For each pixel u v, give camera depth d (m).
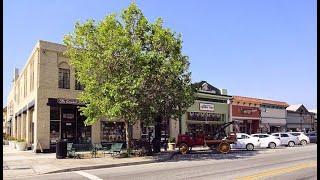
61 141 26.55
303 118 72.31
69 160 25.09
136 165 23.30
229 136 34.50
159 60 26.31
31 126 35.88
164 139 38.16
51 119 32.19
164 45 27.70
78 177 17.64
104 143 34.94
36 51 32.59
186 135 32.66
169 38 27.55
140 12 27.77
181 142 32.44
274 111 63.44
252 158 27.00
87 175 18.41
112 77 26.50
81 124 33.88
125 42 25.91
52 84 32.34
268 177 16.11
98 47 27.03
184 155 30.86
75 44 27.80
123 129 36.78
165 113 28.42
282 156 28.67
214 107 49.44
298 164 21.88
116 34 26.39
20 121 44.50
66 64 33.38
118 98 25.42
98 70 26.83
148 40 27.77
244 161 24.50
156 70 26.31
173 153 31.39
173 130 42.25
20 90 44.94
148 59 26.05
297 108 70.81
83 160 25.06
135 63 26.12
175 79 27.53
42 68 31.91
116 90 25.44
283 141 46.25
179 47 28.09
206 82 48.66
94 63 26.69
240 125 54.62
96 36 27.03
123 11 27.69
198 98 46.94
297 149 38.47
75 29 27.72
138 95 26.25
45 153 31.17
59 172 20.09
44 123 31.69
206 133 35.97
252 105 57.38
